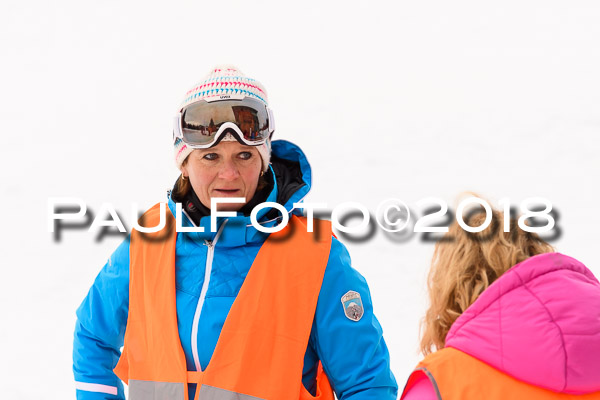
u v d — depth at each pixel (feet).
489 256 6.50
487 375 6.07
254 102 8.06
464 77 68.03
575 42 78.13
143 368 8.31
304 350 7.91
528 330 5.82
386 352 8.26
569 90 60.23
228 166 7.93
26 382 20.84
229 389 7.74
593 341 5.73
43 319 25.62
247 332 7.84
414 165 43.42
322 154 46.55
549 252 6.54
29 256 31.76
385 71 71.77
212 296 8.03
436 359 6.28
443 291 6.71
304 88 66.74
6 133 55.62
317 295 7.99
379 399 7.97
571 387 5.76
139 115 61.31
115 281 8.77
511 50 76.69
